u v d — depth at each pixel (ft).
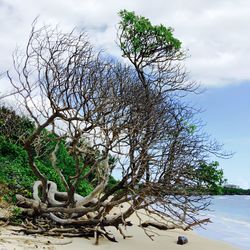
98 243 41.86
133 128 44.32
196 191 45.75
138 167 44.86
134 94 47.83
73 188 46.50
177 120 47.44
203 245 51.60
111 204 45.19
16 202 51.65
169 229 59.72
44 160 72.74
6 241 36.17
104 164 46.80
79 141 48.34
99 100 44.96
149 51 63.31
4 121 70.13
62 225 45.68
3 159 64.95
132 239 48.37
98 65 46.47
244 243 62.18
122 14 64.03
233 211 130.82
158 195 43.73
